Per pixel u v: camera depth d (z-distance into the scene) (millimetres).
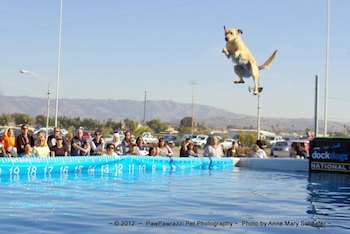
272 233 6410
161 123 120938
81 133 15828
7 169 12602
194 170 17234
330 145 17328
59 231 6270
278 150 42562
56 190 10234
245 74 14469
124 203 8703
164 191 10672
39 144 14188
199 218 7383
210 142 19328
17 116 124000
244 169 18469
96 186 11195
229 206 8688
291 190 11742
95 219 7109
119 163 15359
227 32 14117
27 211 7613
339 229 6793
